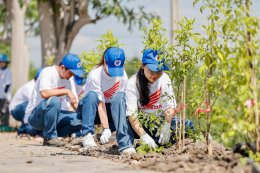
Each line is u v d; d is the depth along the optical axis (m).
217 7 6.58
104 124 8.86
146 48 8.55
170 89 7.89
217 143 8.21
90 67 11.63
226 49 6.30
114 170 6.08
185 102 7.87
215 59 6.78
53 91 10.12
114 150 8.41
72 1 19.39
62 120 10.88
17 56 23.58
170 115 7.89
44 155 8.14
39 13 20.09
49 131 10.14
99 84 8.95
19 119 13.20
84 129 8.99
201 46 6.99
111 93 9.03
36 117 10.30
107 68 8.80
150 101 7.88
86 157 7.79
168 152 7.70
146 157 7.42
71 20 19.47
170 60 7.64
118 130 7.78
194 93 7.50
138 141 8.69
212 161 6.24
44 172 5.96
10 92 16.86
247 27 6.04
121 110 7.79
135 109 7.77
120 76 8.66
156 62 7.56
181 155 7.19
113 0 19.12
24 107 13.03
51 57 18.67
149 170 6.07
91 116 8.97
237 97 6.10
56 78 10.19
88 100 8.91
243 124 5.80
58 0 19.94
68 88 10.38
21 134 13.20
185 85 7.74
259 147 6.07
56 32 20.05
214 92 6.92
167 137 7.88
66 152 8.72
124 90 8.34
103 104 8.95
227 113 5.84
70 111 10.99
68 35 19.53
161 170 6.00
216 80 6.81
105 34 11.56
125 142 7.76
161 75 7.87
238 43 6.04
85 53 11.96
